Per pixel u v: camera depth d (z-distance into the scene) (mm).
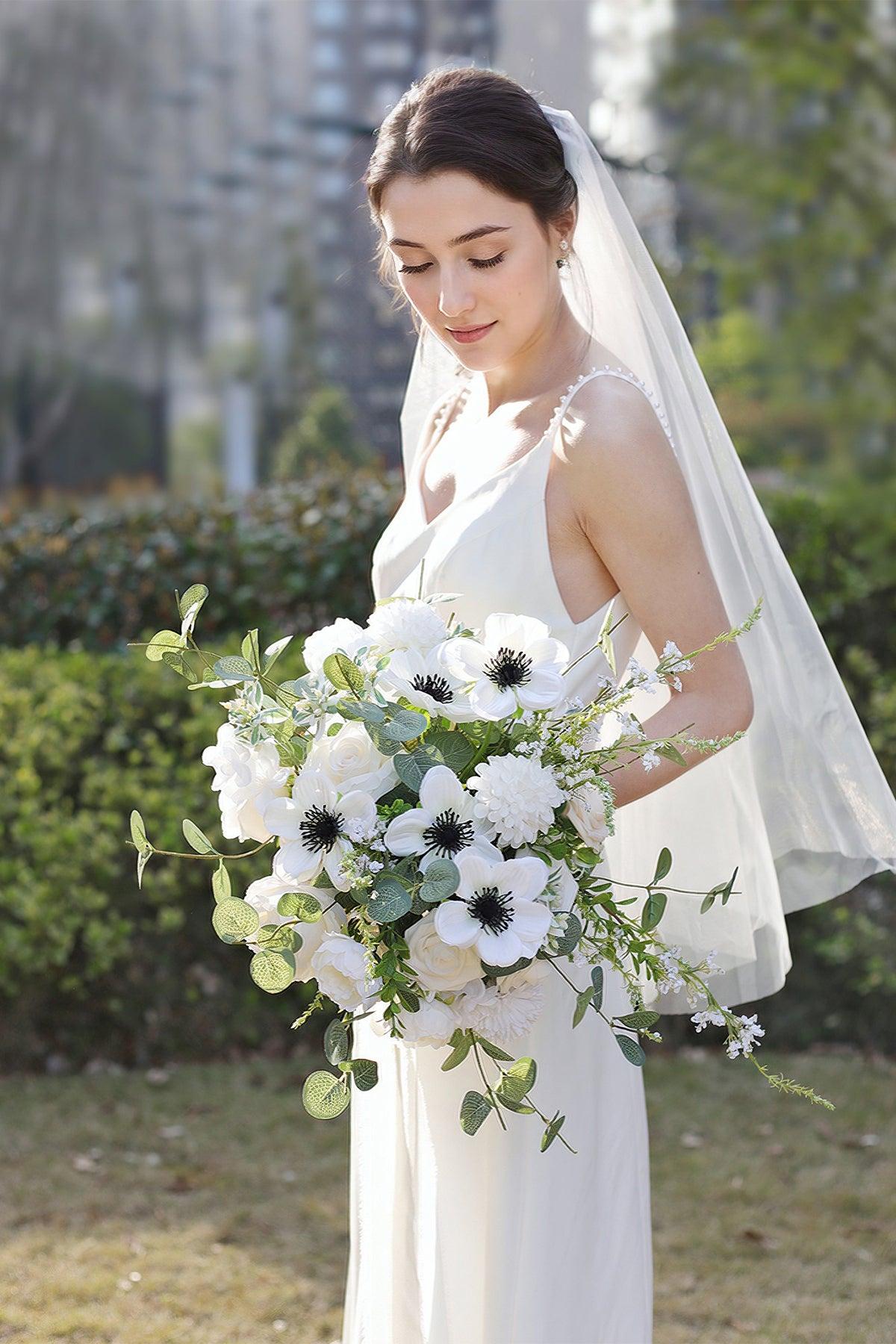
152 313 13609
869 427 7574
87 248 13297
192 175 13375
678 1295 3281
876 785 2256
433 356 2539
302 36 13383
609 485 1874
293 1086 4426
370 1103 2143
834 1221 3619
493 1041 1757
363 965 1614
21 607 5859
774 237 7848
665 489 1874
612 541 1895
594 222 2072
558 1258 1911
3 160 12852
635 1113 2018
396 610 1751
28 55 12648
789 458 7801
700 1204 3707
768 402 7938
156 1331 3129
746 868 2258
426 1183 2002
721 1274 3373
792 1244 3508
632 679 1696
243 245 13609
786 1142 4039
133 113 13039
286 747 1698
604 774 1714
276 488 6211
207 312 13742
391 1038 1927
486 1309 1926
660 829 2238
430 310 1974
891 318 7648
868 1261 3430
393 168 1898
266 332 13789
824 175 7668
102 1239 3514
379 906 1576
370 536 5527
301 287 13719
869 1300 3258
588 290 2123
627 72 8719
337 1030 1686
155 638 1769
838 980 4664
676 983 1739
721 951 2297
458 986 1648
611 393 1907
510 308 1933
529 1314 1898
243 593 5609
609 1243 1949
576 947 1743
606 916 1885
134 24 12859
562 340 2059
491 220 1880
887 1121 4152
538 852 1688
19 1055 4469
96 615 5742
